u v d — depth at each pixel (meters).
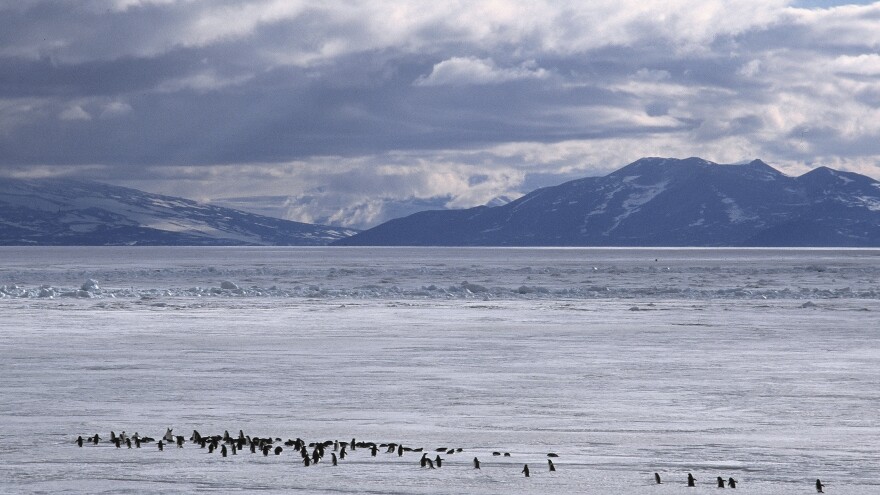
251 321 116.25
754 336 97.12
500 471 34.28
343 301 158.75
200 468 34.56
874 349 83.69
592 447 39.66
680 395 55.81
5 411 49.28
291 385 60.00
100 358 75.44
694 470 34.75
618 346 86.81
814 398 54.75
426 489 31.33
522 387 59.12
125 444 39.56
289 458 36.56
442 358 76.56
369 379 63.03
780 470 34.84
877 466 35.66
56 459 36.22
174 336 95.56
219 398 54.34
